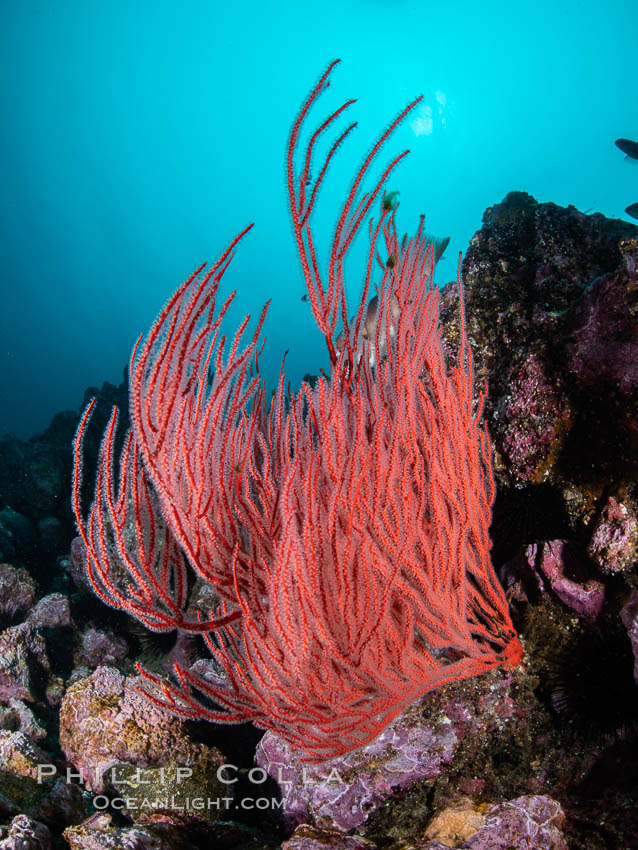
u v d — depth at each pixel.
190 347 2.32
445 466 2.95
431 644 2.79
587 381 3.56
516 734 3.44
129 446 2.42
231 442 2.69
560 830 2.82
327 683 2.34
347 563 2.37
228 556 2.59
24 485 10.59
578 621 3.46
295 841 3.15
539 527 3.67
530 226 5.38
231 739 5.18
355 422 2.62
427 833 3.19
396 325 3.07
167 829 3.52
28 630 6.25
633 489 3.15
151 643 6.96
